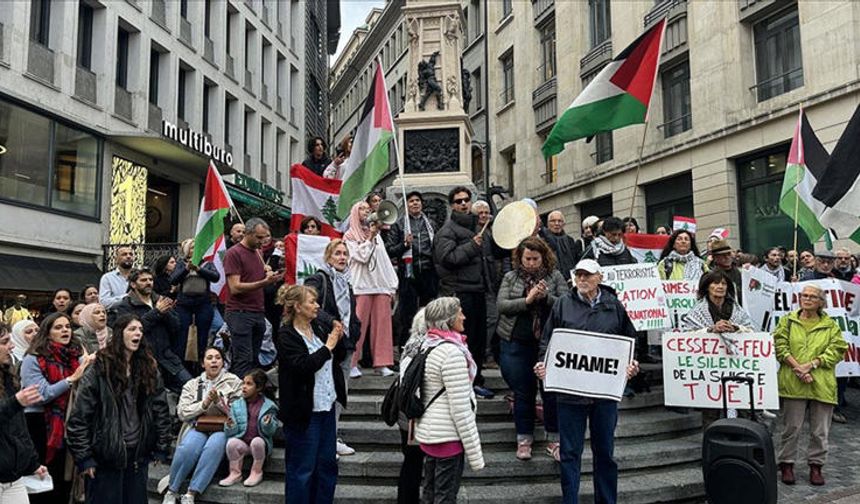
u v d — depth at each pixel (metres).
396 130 11.24
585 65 22.38
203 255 7.83
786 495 5.47
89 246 17.33
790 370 5.84
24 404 3.99
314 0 37.53
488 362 7.91
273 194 26.91
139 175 19.53
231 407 5.60
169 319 6.93
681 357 5.88
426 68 11.52
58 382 5.17
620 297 7.01
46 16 16.61
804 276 9.30
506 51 28.95
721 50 16.22
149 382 4.39
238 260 6.41
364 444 5.97
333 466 4.73
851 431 7.68
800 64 14.38
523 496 5.07
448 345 4.23
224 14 25.17
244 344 6.36
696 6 17.08
